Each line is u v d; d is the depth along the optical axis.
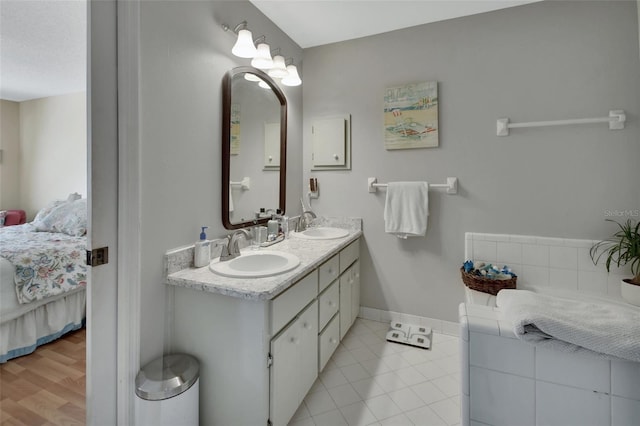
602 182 1.89
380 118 2.45
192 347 1.37
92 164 1.14
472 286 1.96
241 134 1.88
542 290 1.92
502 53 2.09
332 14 2.15
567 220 1.97
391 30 2.38
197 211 1.56
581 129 1.92
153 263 1.33
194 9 1.51
